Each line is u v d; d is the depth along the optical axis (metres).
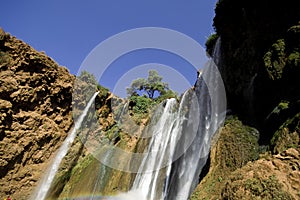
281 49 9.10
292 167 6.46
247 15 11.85
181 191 11.34
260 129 9.96
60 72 22.02
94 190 16.97
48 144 20.28
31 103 20.00
